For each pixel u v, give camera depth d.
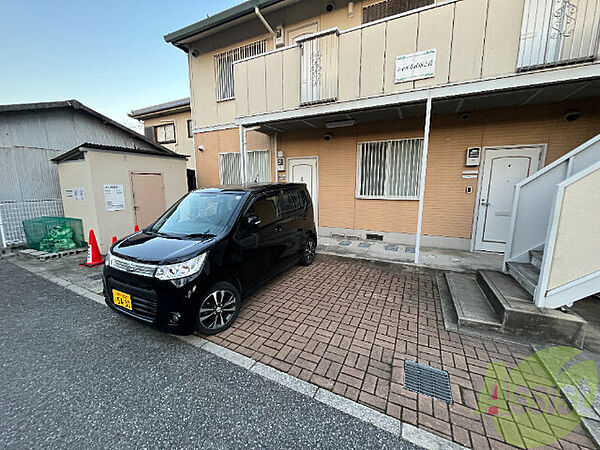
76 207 6.38
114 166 6.07
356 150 6.62
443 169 5.75
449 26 3.99
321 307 3.49
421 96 4.30
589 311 3.30
